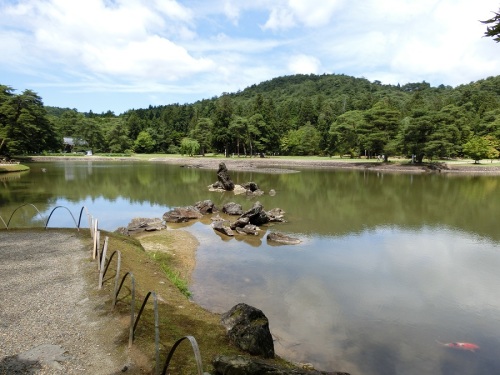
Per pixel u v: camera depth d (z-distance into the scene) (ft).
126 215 83.10
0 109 215.51
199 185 139.85
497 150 232.53
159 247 55.77
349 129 266.57
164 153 384.68
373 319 33.99
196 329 24.75
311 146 309.01
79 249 41.81
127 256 40.29
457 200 105.19
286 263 49.44
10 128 216.95
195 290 39.65
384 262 50.44
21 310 26.20
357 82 641.40
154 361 20.12
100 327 23.91
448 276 45.34
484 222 77.10
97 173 182.70
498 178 165.48
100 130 366.22
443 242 61.11
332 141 289.53
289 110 388.16
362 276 44.96
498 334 31.86
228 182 128.67
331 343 29.60
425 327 32.76
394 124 222.48
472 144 217.56
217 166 231.91
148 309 27.27
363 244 59.67
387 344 29.73
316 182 151.33
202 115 424.87
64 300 27.99
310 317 34.04
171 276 39.68
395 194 117.08
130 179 157.07
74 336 22.75
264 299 37.76
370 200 105.91
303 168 223.10
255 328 23.38
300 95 573.33
